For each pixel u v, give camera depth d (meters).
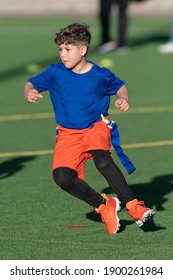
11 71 35.88
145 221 13.75
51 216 15.20
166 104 27.77
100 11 41.41
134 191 17.03
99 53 41.03
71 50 13.59
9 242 13.66
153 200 16.33
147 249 13.24
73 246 13.41
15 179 18.12
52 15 62.84
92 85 13.75
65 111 13.80
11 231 14.29
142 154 20.55
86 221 14.86
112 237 13.87
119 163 19.69
